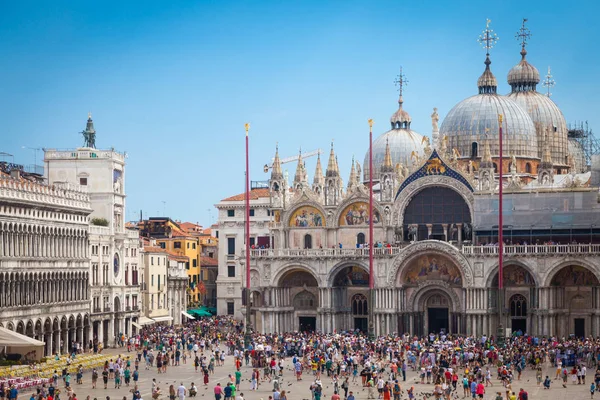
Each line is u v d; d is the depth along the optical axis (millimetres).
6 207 134875
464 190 167250
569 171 195875
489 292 160250
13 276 136375
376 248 166625
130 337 170125
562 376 119562
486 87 191750
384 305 166125
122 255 177375
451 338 154375
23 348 128875
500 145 143000
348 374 124125
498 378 120500
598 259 154000
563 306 158750
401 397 105500
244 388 115062
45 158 176875
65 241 153750
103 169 175375
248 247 149500
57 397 99312
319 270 171125
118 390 112938
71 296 155125
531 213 162250
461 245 166875
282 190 180375
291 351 146250
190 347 150625
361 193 173625
